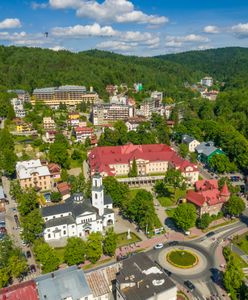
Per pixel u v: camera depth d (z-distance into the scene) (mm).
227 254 123750
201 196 155250
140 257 105375
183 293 105125
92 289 97000
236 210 152000
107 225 148750
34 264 120250
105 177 174750
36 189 182125
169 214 160125
